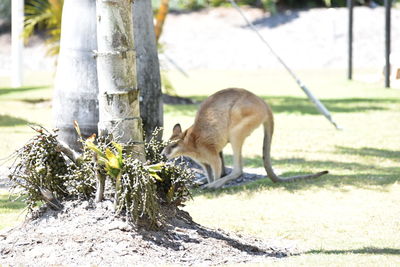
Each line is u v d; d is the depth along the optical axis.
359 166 14.53
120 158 7.70
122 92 8.06
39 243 7.55
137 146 8.23
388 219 10.12
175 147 12.39
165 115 22.80
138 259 7.24
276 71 39.84
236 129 12.73
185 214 8.95
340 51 42.56
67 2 12.52
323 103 25.92
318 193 11.97
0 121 21.11
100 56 8.05
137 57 12.84
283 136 18.78
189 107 24.91
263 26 46.66
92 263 7.10
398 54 31.50
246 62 42.69
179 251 7.66
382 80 32.66
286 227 9.71
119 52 7.99
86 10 12.23
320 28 45.22
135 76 8.23
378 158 15.47
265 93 29.66
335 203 11.23
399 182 12.78
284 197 11.74
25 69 42.16
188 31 46.88
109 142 8.13
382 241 8.80
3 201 10.91
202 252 7.73
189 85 33.06
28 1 33.91
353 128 20.00
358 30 44.12
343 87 31.28
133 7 12.78
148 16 13.05
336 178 13.23
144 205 7.66
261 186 12.61
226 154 16.20
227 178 12.73
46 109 24.61
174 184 8.66
